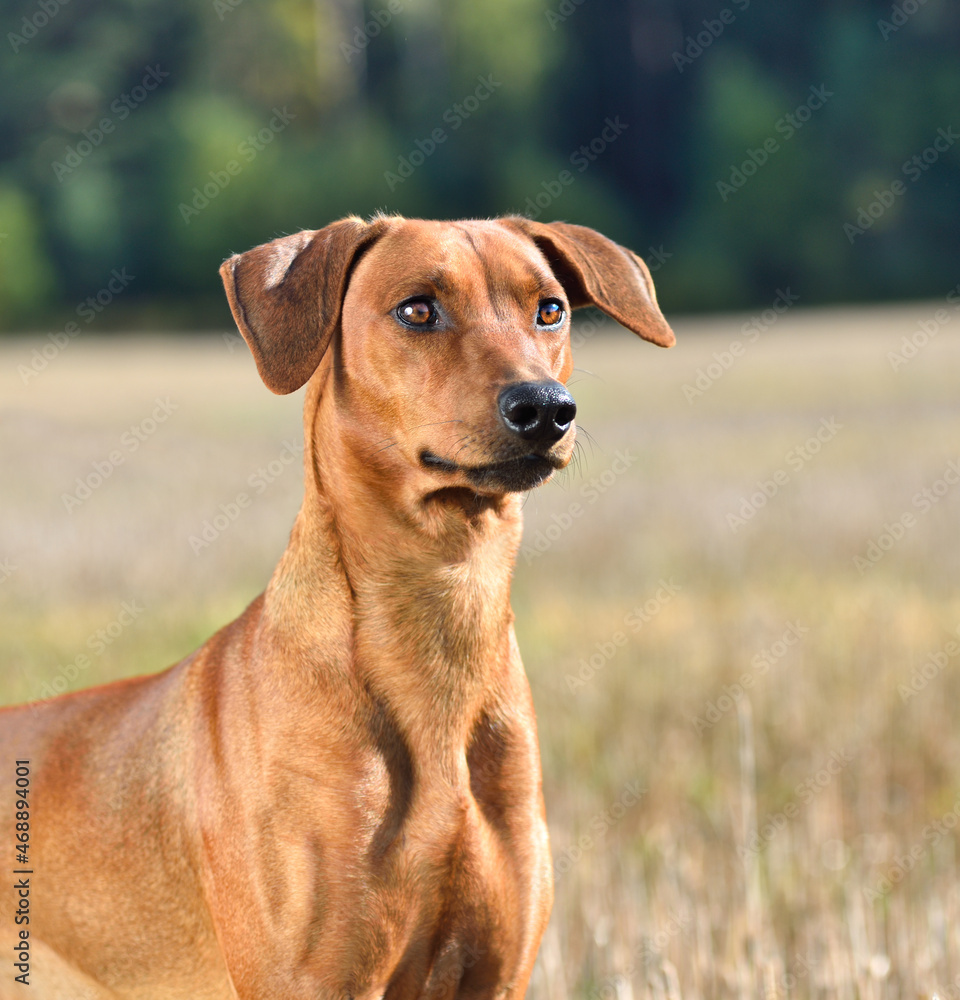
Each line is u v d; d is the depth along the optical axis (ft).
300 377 17.33
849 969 22.35
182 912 18.16
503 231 18.28
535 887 17.90
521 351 16.63
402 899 16.89
